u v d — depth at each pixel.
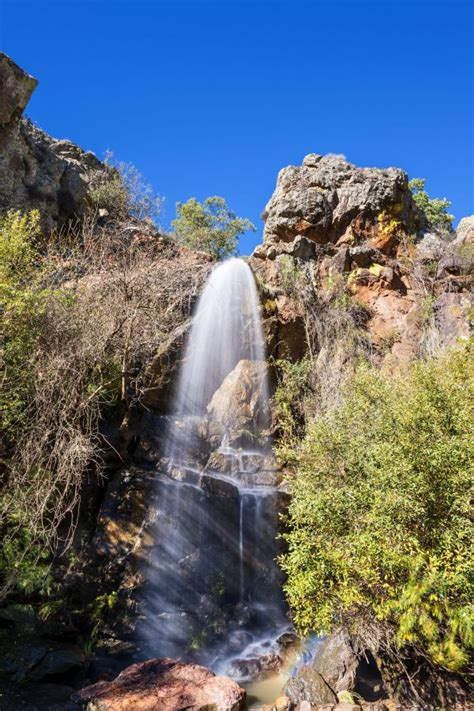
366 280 16.19
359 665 6.39
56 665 6.05
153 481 8.34
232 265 13.30
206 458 9.97
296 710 5.55
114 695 5.42
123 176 15.68
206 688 5.65
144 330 9.84
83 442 7.08
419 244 17.77
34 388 7.28
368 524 5.20
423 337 14.69
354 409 6.46
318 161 18.42
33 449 6.78
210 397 11.89
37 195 12.74
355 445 5.92
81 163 15.33
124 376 9.13
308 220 16.89
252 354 12.76
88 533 7.80
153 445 9.35
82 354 7.84
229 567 8.43
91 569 7.45
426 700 5.43
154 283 10.45
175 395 11.22
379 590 5.32
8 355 7.19
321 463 6.18
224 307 12.64
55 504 7.03
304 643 7.42
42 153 13.45
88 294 8.93
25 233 8.52
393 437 5.61
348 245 16.89
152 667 6.12
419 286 16.28
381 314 15.61
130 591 7.43
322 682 5.79
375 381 6.84
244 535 8.88
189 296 11.90
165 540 7.95
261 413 12.00
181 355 11.54
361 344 14.40
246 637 7.77
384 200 17.41
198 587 7.97
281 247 16.17
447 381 6.07
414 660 5.60
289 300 14.19
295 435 11.82
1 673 5.77
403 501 4.93
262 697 6.19
